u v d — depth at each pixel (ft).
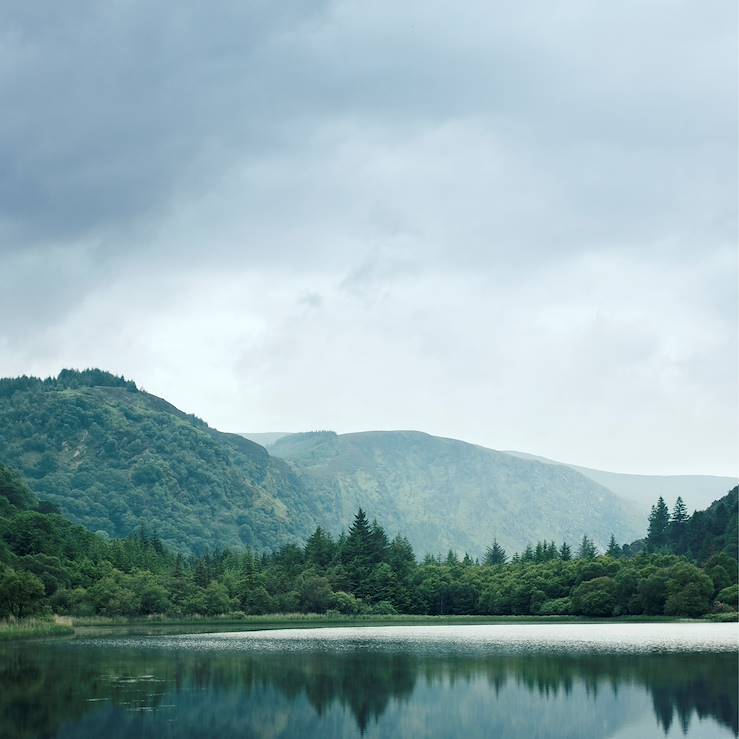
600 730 271.28
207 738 258.78
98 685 355.77
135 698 323.57
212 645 564.71
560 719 290.97
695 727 273.13
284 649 535.60
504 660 463.83
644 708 308.19
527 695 340.80
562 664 439.63
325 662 453.99
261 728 276.00
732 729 269.23
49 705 307.78
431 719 293.43
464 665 439.63
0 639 604.08
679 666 424.87
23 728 268.41
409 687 361.30
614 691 347.15
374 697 336.70
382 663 448.65
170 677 382.42
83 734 261.03
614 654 491.72
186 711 299.79
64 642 582.35
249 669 417.90
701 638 629.10
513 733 270.05
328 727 279.90
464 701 327.67
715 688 351.05
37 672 396.37
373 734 269.85
